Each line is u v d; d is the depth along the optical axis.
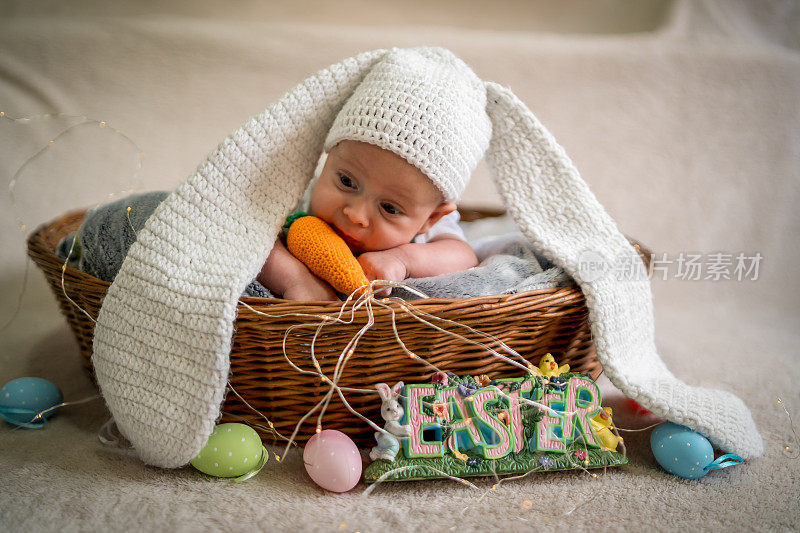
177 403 1.10
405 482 1.17
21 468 1.16
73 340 1.68
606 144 2.46
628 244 1.37
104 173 2.20
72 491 1.10
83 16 2.44
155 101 2.35
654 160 2.43
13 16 2.40
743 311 2.10
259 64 2.41
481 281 1.29
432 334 1.14
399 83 1.24
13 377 1.49
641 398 1.24
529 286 1.27
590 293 1.25
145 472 1.17
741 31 2.56
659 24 2.59
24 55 2.27
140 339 1.12
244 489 1.13
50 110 2.24
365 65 1.36
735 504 1.15
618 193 2.37
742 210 2.34
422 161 1.21
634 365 1.32
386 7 2.58
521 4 2.61
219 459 1.12
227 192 1.23
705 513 1.12
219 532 1.02
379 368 1.17
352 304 1.15
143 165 2.24
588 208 1.37
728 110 2.46
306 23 2.56
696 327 1.97
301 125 1.32
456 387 1.17
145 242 1.16
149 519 1.04
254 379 1.18
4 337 1.68
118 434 1.29
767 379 1.64
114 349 1.14
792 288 2.19
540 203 1.38
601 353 1.27
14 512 1.04
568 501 1.14
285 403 1.19
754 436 1.27
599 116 2.47
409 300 1.21
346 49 2.43
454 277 1.29
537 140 1.38
